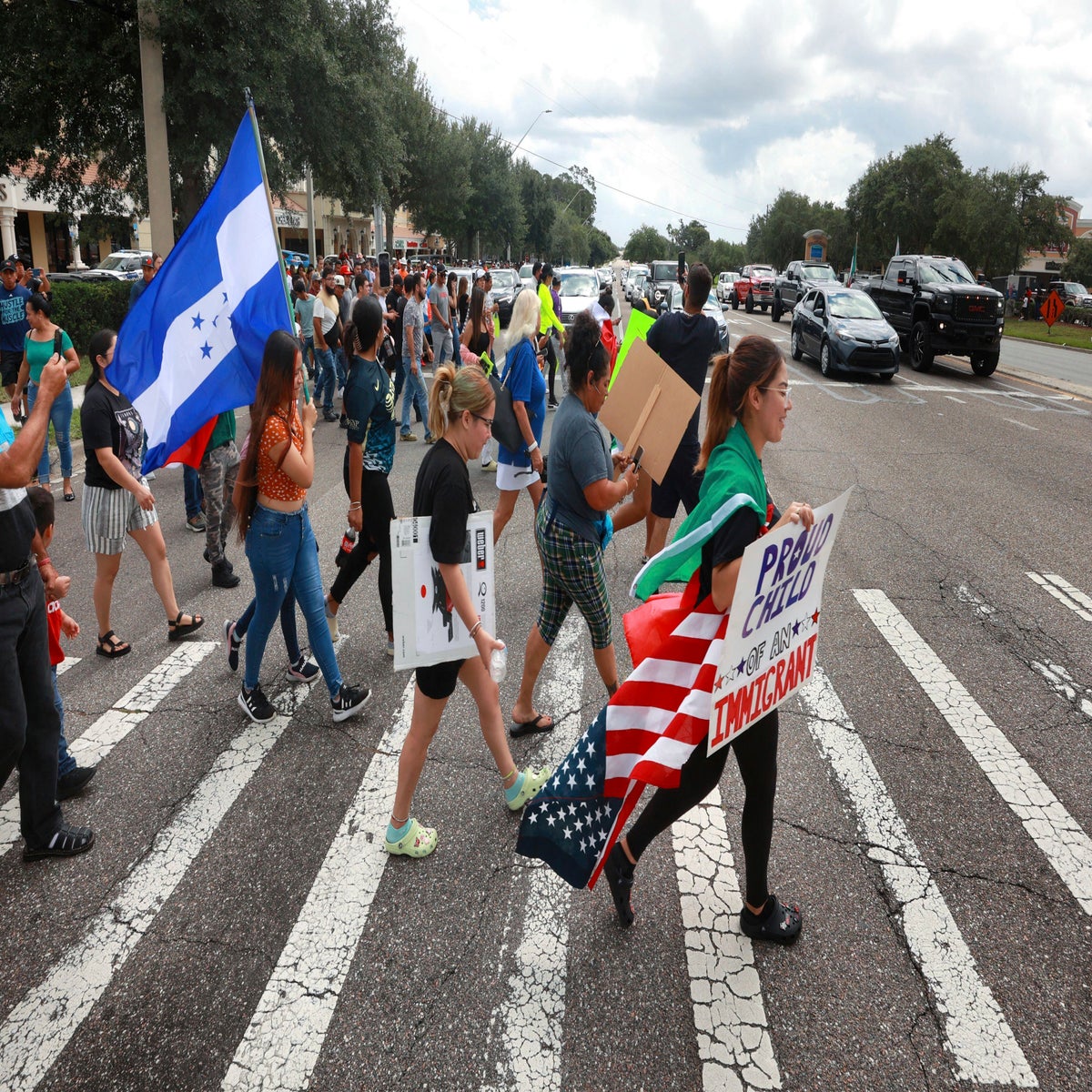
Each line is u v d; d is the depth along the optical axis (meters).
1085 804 3.88
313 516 8.17
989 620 5.88
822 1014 2.78
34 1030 2.73
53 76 18.73
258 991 2.87
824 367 18.19
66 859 3.52
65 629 3.80
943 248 50.84
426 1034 2.71
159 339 4.92
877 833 3.67
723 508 2.47
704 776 2.84
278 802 3.88
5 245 36.41
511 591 6.27
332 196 26.36
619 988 2.87
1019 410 14.63
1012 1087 2.53
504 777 3.74
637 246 152.00
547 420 12.93
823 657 5.30
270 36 18.39
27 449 2.99
